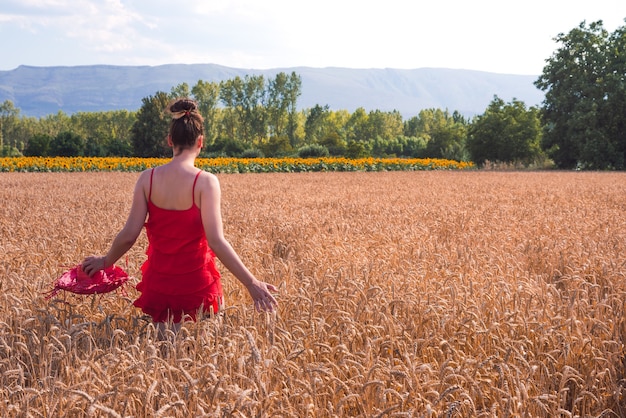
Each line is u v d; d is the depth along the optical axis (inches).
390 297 177.6
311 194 815.1
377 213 530.0
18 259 229.9
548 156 2401.6
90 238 302.4
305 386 111.5
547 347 149.9
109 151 3117.6
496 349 142.3
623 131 2178.9
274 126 5251.0
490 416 108.3
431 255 269.3
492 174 1647.4
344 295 176.7
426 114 6254.9
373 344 136.0
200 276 152.8
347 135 5777.6
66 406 107.3
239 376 113.7
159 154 3159.5
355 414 117.6
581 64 2256.4
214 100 5088.6
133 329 152.0
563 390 122.4
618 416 129.0
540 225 414.0
